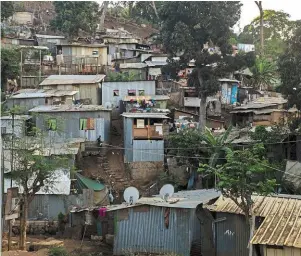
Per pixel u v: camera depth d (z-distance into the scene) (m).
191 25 39.03
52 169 21.86
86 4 61.75
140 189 32.75
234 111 42.84
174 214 21.06
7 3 57.06
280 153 31.20
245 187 17.78
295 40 29.77
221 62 38.94
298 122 31.23
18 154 21.14
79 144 34.06
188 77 42.22
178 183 32.41
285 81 30.09
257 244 16.25
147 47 59.03
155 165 33.88
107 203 29.42
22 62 48.53
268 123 39.72
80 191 29.00
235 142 31.94
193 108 45.22
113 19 74.62
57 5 61.81
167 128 35.84
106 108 36.19
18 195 21.73
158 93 46.22
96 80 43.25
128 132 34.66
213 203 21.33
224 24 38.16
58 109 35.69
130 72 49.03
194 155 32.00
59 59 50.19
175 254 20.11
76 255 21.02
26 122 33.38
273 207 18.78
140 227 21.53
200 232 21.34
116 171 34.50
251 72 53.59
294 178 27.05
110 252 22.12
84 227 24.61
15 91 44.16
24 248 20.72
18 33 59.03
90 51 51.22
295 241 15.65
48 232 25.92
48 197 27.52
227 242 19.94
